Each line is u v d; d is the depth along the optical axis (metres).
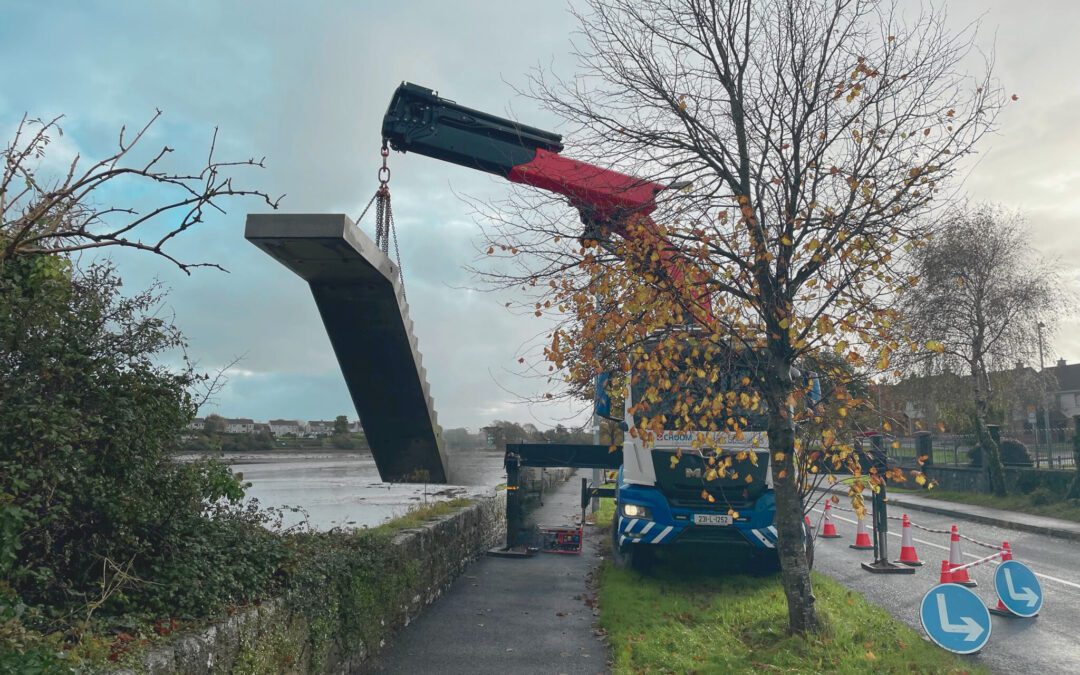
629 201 8.20
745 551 10.80
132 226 3.82
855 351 7.09
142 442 4.41
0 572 3.44
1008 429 35.41
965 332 25.52
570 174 9.96
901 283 7.51
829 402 7.49
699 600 9.44
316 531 7.40
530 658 7.07
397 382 14.59
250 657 4.42
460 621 8.46
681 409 7.60
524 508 14.38
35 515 3.58
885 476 7.38
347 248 10.44
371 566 6.77
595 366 7.70
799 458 7.72
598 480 18.50
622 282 7.14
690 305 7.14
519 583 10.89
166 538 4.61
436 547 9.68
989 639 8.02
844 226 7.20
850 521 20.52
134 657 3.50
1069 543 16.66
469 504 13.09
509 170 11.55
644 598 9.43
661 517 10.64
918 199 7.42
